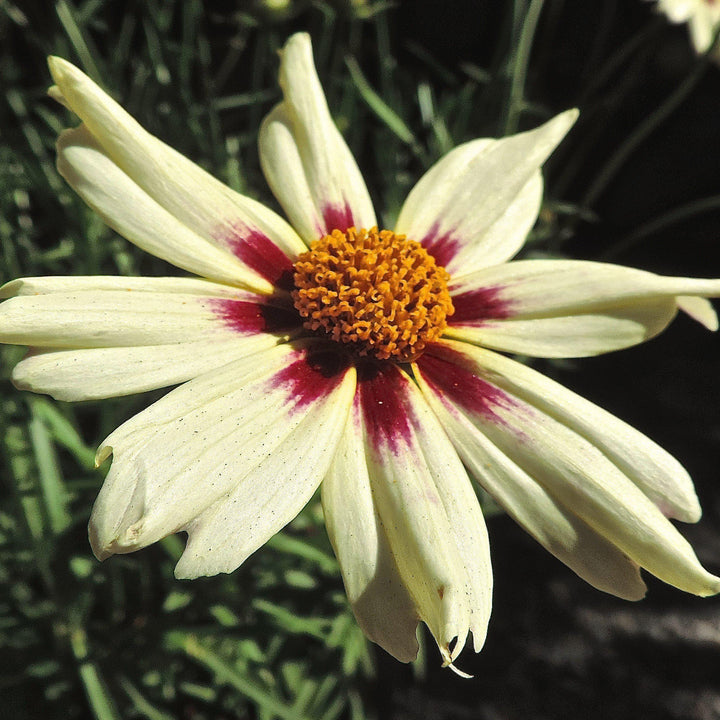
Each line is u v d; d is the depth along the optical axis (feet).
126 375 0.20
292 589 0.35
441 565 0.19
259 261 0.24
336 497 0.20
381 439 0.21
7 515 0.33
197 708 0.37
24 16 0.42
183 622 0.34
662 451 0.22
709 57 0.38
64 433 0.30
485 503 0.36
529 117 0.48
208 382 0.21
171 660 0.34
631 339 0.23
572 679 0.37
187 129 0.40
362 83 0.39
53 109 0.44
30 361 0.20
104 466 0.30
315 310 0.23
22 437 0.34
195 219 0.23
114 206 0.22
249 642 0.34
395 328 0.23
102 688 0.31
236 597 0.34
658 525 0.20
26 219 0.40
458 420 0.22
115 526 0.18
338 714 0.37
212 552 0.18
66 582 0.33
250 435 0.20
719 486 0.43
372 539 0.20
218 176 0.39
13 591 0.33
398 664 0.38
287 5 0.36
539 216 0.43
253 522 0.19
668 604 0.39
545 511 0.21
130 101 0.41
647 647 0.38
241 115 0.47
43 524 0.32
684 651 0.38
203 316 0.22
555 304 0.24
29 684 0.34
